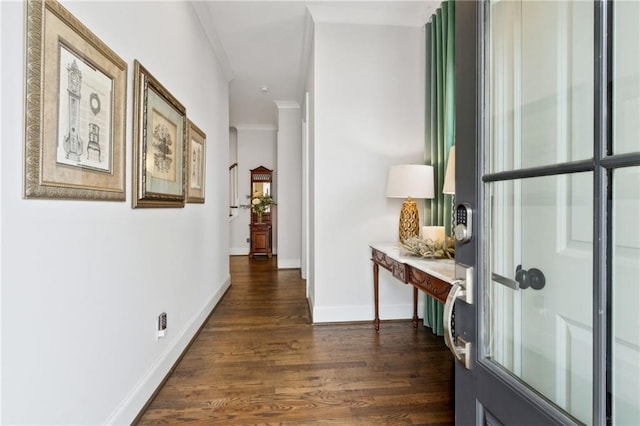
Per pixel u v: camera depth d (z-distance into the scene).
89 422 1.17
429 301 2.71
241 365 2.04
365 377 1.90
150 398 1.65
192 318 2.45
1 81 0.83
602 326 0.50
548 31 0.65
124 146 1.42
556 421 0.54
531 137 0.68
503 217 0.71
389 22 2.85
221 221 3.62
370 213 2.86
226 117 3.92
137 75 1.54
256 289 3.98
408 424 1.49
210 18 2.81
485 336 0.72
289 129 5.36
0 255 0.82
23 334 0.89
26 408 0.89
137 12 1.58
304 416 1.54
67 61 1.04
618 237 0.50
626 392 0.50
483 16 0.72
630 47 0.49
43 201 0.96
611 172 0.49
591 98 0.54
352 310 2.84
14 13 0.86
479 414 0.73
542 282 0.64
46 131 0.95
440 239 1.91
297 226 5.43
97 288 1.23
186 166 2.29
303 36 3.13
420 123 2.91
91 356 1.19
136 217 1.56
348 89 2.83
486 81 0.72
